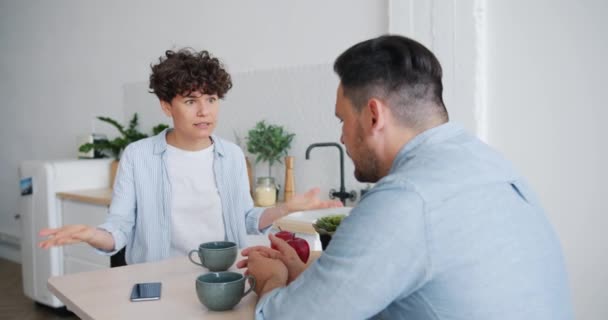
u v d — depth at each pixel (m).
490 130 2.36
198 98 1.71
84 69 4.52
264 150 3.02
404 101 0.96
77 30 4.55
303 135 3.03
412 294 0.88
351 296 0.85
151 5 3.90
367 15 2.74
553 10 2.15
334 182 2.89
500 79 2.31
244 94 3.34
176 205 1.84
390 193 0.86
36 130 5.11
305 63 3.02
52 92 4.88
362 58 0.98
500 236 0.86
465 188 0.87
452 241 0.83
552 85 2.17
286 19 3.10
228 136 3.45
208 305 1.12
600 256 2.09
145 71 3.97
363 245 0.84
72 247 3.54
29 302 3.90
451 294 0.84
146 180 1.80
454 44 2.37
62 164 3.63
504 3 2.28
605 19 2.02
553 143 2.18
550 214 2.21
